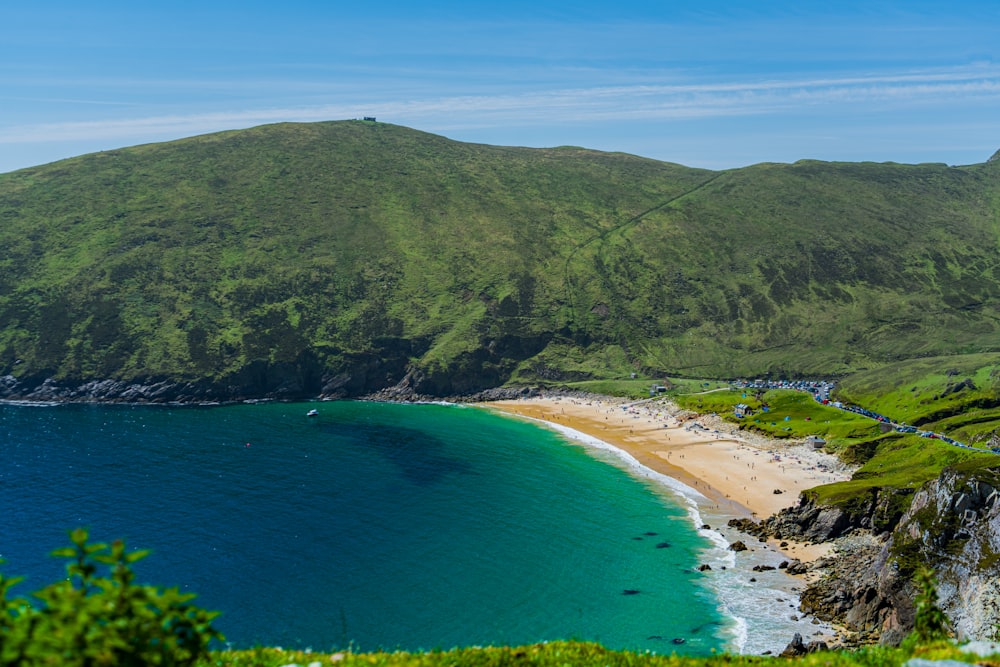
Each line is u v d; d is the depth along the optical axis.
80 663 13.40
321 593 89.62
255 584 91.75
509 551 105.38
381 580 94.06
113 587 14.85
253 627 80.31
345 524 115.62
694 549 106.69
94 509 119.44
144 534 108.31
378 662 21.67
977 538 79.38
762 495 134.00
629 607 87.12
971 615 73.75
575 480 145.00
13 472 141.50
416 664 21.55
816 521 111.19
